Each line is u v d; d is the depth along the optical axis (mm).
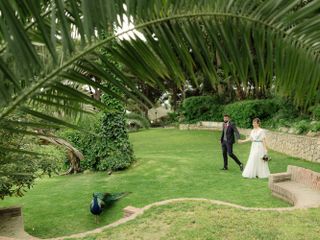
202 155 15117
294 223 5660
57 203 9320
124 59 1958
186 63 1863
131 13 1603
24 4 1475
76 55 1953
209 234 5375
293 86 1634
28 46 1441
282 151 15227
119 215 7984
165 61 1892
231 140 11328
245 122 21047
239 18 1701
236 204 7566
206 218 6027
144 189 9688
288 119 17531
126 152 12648
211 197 8336
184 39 1811
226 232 5418
